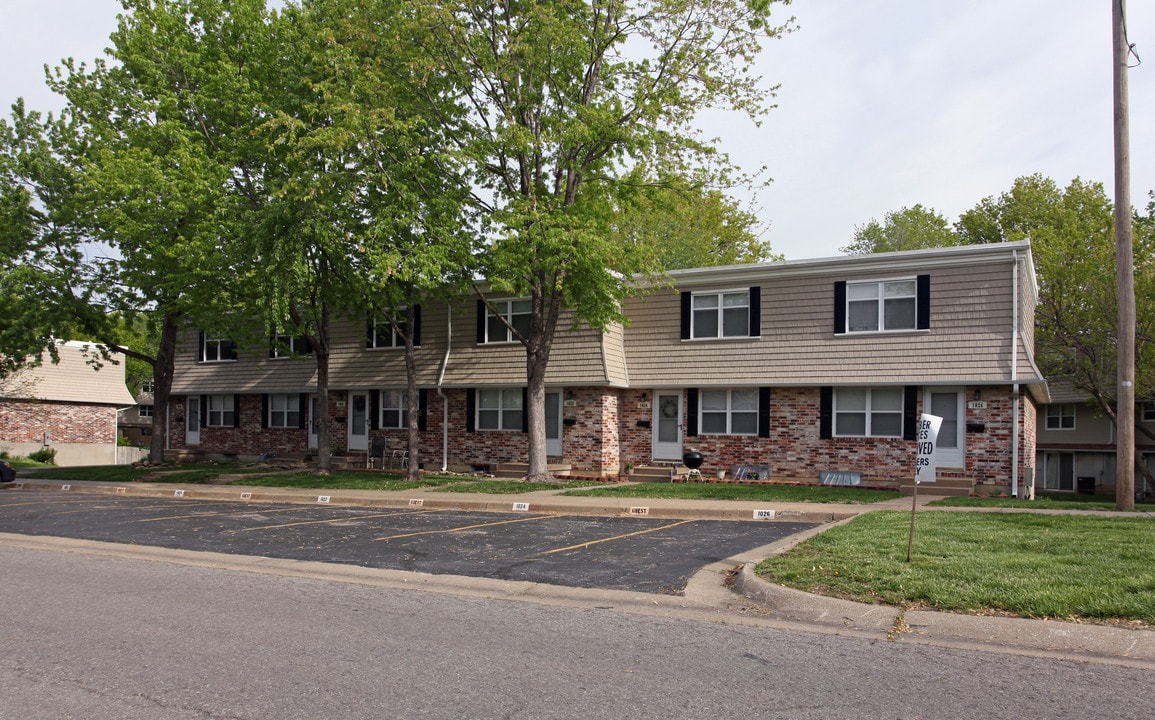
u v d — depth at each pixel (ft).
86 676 20.29
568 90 70.64
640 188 73.77
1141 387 95.50
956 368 67.46
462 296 81.15
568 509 56.44
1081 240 100.78
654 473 78.43
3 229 85.20
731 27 66.90
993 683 19.35
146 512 57.11
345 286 77.36
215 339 106.73
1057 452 121.70
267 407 105.19
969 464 67.77
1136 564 28.91
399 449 92.22
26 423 136.77
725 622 25.53
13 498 70.49
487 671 20.48
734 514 51.93
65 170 86.38
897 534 37.09
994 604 24.90
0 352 89.76
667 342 80.94
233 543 42.11
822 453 73.56
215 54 83.76
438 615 26.61
